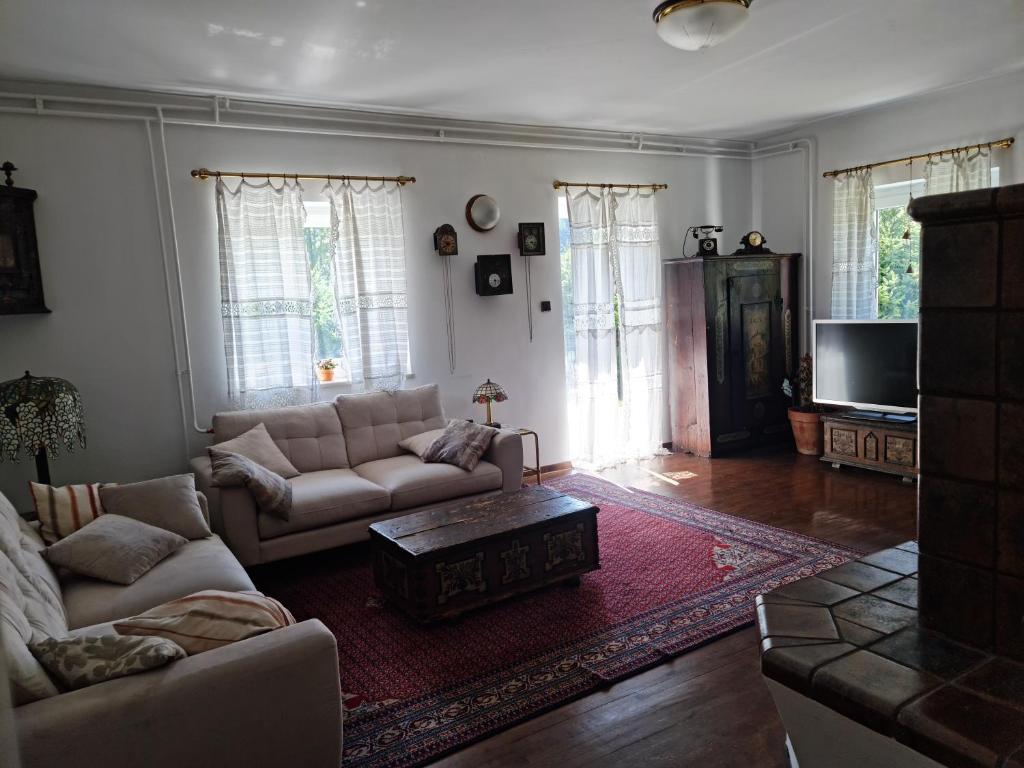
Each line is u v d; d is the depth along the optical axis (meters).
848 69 4.35
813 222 6.08
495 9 3.13
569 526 3.39
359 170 4.79
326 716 1.90
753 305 5.97
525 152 5.45
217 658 1.79
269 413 4.25
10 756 0.67
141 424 4.21
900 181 5.43
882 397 5.09
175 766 1.71
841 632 1.29
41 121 3.88
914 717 1.05
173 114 4.21
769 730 2.30
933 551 1.25
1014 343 1.10
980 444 1.16
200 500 3.38
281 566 3.99
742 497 4.76
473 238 5.26
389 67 3.84
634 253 5.90
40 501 2.98
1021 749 0.97
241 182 4.36
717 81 4.46
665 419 6.30
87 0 2.86
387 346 4.87
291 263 4.52
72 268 3.98
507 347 5.47
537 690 2.59
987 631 1.19
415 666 2.81
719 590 3.34
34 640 1.81
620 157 5.91
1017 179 4.76
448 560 3.07
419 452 4.44
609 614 3.16
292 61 3.68
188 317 4.31
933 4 3.35
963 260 1.15
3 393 3.39
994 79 4.77
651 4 3.15
